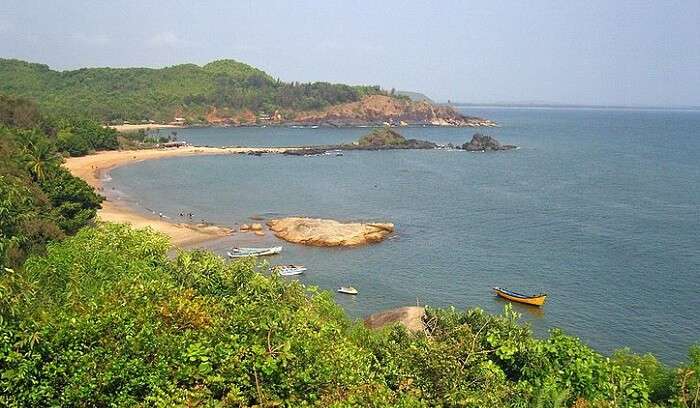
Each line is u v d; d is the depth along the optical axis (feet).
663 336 126.72
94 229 95.96
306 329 50.14
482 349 55.88
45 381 41.81
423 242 201.67
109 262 73.36
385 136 542.98
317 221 213.05
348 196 290.76
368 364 51.57
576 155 481.87
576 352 55.72
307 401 44.27
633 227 218.59
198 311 50.01
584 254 184.75
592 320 134.92
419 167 405.39
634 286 155.94
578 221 229.66
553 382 50.26
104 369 42.88
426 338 56.70
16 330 43.39
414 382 47.60
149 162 410.93
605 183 328.70
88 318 45.78
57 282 69.62
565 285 157.69
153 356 44.32
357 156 472.03
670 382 55.83
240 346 44.96
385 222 227.61
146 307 48.96
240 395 41.98
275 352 44.52
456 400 44.55
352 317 135.23
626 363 59.67
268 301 61.57
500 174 368.68
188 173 365.81
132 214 239.09
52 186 170.50
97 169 365.20
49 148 285.43
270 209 258.78
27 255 99.50
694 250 187.52
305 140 633.61
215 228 218.18
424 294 152.25
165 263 77.20
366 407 41.86
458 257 183.83
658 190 303.07
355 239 198.59
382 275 167.22
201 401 41.68
